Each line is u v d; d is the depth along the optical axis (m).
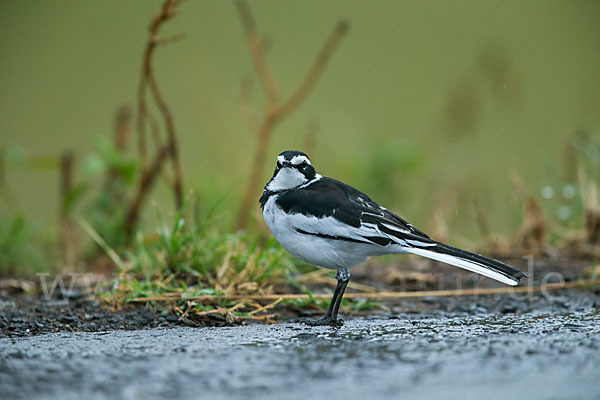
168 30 22.91
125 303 9.34
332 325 8.57
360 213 8.98
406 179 15.47
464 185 15.38
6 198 13.98
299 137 17.70
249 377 5.99
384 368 6.20
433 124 17.88
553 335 7.40
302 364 6.35
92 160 12.51
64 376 6.06
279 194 9.38
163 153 12.41
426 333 7.70
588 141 14.17
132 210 12.55
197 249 10.10
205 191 14.41
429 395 5.54
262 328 8.37
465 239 13.41
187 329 8.34
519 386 5.70
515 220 13.87
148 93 20.31
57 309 9.30
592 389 5.59
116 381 5.92
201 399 5.50
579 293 10.35
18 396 5.59
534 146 18.25
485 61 17.38
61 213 13.05
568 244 12.86
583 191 13.18
